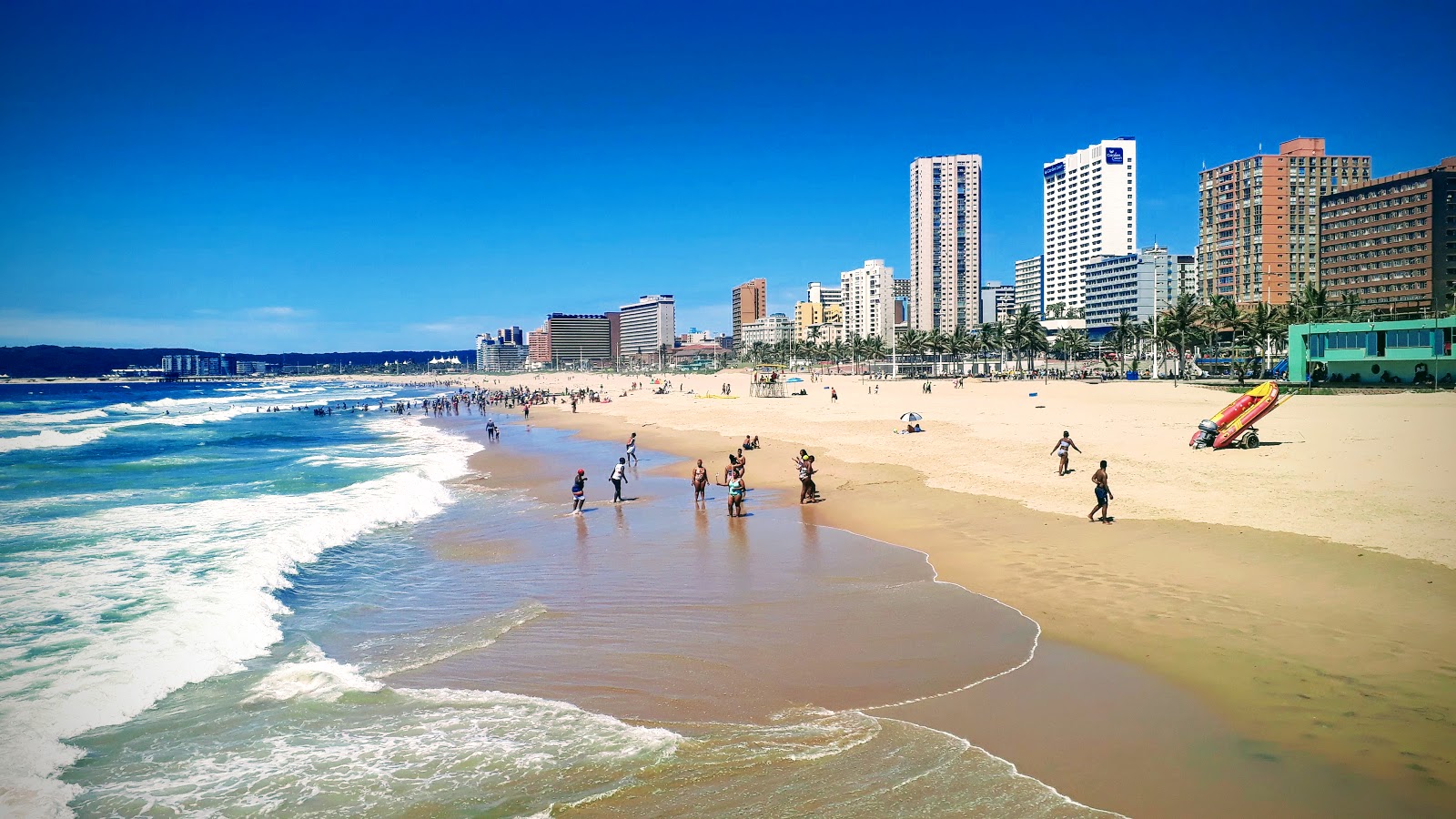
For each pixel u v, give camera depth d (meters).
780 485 31.33
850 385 126.81
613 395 137.25
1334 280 146.00
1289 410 48.25
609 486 33.31
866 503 26.19
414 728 10.57
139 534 23.36
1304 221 170.00
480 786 9.01
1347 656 11.56
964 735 9.84
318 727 10.68
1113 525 20.53
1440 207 129.50
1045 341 141.88
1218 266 179.88
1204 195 183.88
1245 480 24.86
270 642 14.27
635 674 12.28
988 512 23.28
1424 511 19.36
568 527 24.59
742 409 76.50
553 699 11.44
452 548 21.92
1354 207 142.12
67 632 14.41
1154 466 28.80
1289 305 107.06
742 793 8.64
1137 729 9.84
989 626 13.84
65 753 9.99
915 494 27.08
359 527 24.69
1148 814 8.06
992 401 74.62
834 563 18.83
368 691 11.88
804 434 49.81
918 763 9.18
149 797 8.98
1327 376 75.75
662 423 67.75
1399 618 12.82
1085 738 9.68
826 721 10.41
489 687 11.98
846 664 12.39
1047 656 12.32
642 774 9.16
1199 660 11.80
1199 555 17.16
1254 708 10.23
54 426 77.69
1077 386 100.06
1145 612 13.97
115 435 68.94
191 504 29.03
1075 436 40.06
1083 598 15.03
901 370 179.50
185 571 18.72
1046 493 25.33
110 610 15.73
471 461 43.75
